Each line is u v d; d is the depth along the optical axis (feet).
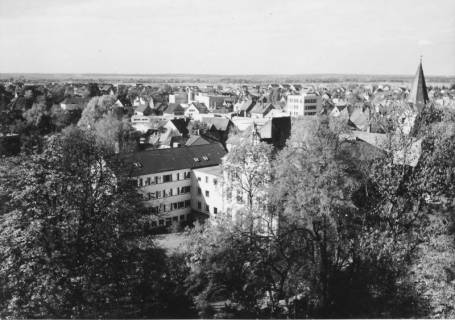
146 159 246.06
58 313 94.63
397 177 132.57
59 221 103.91
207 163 266.16
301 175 118.83
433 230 121.39
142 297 110.42
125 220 110.83
